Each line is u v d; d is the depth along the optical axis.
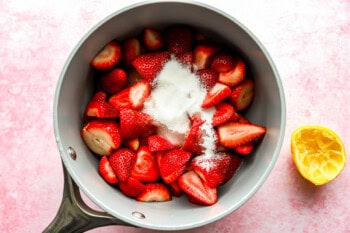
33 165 0.61
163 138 0.53
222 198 0.52
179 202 0.54
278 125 0.49
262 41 0.60
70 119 0.51
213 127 0.53
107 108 0.53
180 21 0.53
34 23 0.61
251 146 0.53
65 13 0.60
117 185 0.53
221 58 0.54
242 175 0.53
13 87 0.61
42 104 0.61
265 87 0.52
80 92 0.52
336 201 0.60
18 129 0.61
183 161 0.52
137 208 0.51
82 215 0.52
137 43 0.54
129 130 0.52
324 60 0.60
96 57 0.52
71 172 0.48
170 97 0.53
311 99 0.60
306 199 0.60
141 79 0.54
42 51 0.61
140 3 0.49
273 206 0.60
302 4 0.60
